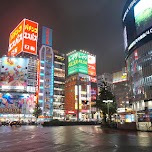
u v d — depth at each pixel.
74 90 155.00
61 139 22.72
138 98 65.12
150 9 62.06
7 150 14.26
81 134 31.17
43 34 140.25
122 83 180.12
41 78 131.62
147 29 61.88
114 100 63.31
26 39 132.00
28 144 17.83
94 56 172.75
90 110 153.75
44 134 30.50
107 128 50.47
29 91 122.44
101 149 14.71
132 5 70.69
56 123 79.00
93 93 160.88
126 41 75.81
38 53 138.12
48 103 130.00
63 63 153.50
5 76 120.62
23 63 124.94
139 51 65.62
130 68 72.69
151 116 53.84
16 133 32.16
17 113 117.38
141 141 20.44
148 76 61.06
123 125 43.72
